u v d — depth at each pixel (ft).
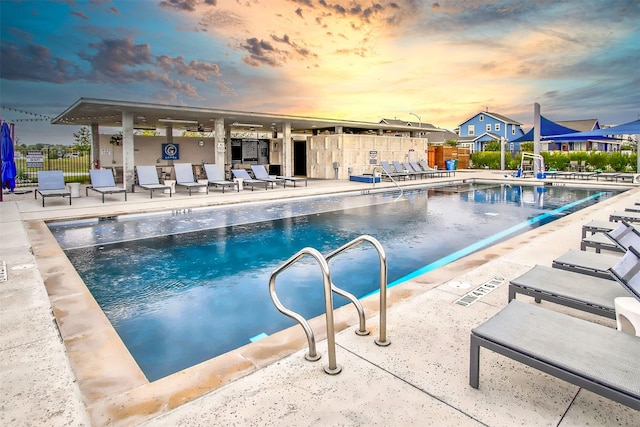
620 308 7.91
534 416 6.40
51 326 9.73
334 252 9.42
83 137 101.50
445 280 13.69
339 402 6.81
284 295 14.94
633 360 5.98
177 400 6.95
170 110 47.75
